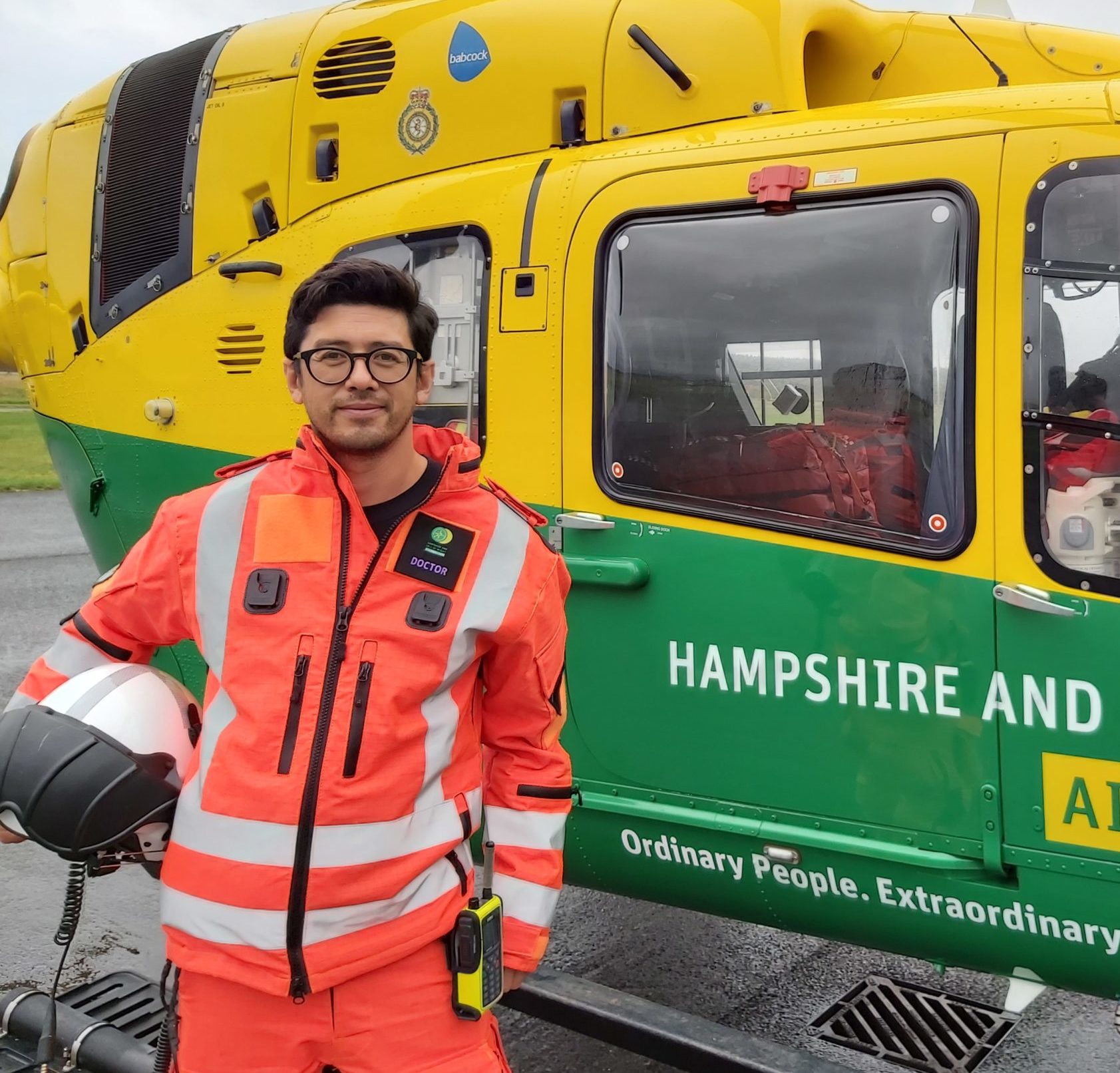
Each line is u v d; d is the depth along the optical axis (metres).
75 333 3.74
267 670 1.63
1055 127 2.32
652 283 2.73
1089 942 2.32
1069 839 2.29
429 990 1.70
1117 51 2.86
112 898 4.02
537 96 2.98
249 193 3.35
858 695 2.49
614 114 2.90
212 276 3.38
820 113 2.64
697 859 2.74
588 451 2.79
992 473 2.34
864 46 3.03
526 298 2.86
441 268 3.01
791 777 2.58
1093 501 2.24
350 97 3.21
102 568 3.83
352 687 1.62
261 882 1.59
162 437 3.49
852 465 2.50
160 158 3.55
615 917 3.91
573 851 2.94
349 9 3.35
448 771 1.75
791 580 2.55
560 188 2.85
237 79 3.42
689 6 2.84
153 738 1.78
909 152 2.45
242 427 3.32
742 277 2.63
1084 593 2.24
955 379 2.38
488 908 1.73
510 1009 3.16
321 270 1.68
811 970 3.55
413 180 3.13
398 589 1.66
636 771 2.78
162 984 1.86
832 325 2.53
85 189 3.76
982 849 2.37
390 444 1.67
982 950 2.47
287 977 1.60
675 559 2.69
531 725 1.85
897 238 2.46
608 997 2.76
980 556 2.35
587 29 2.93
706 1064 2.58
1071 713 2.26
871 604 2.46
